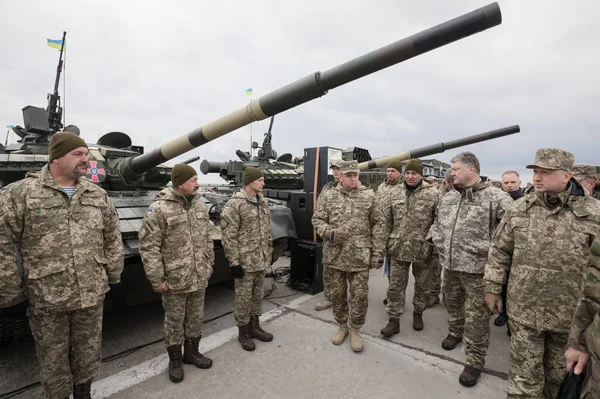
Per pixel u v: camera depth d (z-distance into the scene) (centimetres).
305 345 368
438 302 500
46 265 224
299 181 959
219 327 418
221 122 358
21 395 287
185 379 307
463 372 305
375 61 257
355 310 356
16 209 219
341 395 284
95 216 249
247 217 358
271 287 575
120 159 484
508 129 692
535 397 225
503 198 297
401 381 304
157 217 298
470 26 225
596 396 152
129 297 389
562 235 216
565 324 215
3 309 222
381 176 1028
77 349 248
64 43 504
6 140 682
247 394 286
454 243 310
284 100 309
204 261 324
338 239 343
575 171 368
